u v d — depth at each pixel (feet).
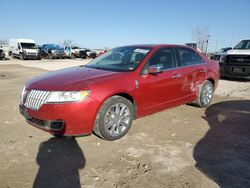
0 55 98.22
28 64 76.69
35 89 12.93
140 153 12.19
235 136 14.47
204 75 19.63
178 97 17.48
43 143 13.19
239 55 34.99
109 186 9.56
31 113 12.75
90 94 12.32
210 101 20.95
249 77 34.86
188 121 17.02
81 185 9.61
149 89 15.03
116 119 13.65
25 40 106.11
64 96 12.01
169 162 11.34
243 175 10.38
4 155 11.88
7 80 37.14
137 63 15.23
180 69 17.42
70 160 11.48
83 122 12.28
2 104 21.24
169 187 9.51
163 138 14.08
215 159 11.70
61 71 15.87
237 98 24.39
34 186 9.52
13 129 15.14
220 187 9.53
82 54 126.00
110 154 12.08
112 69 15.44
